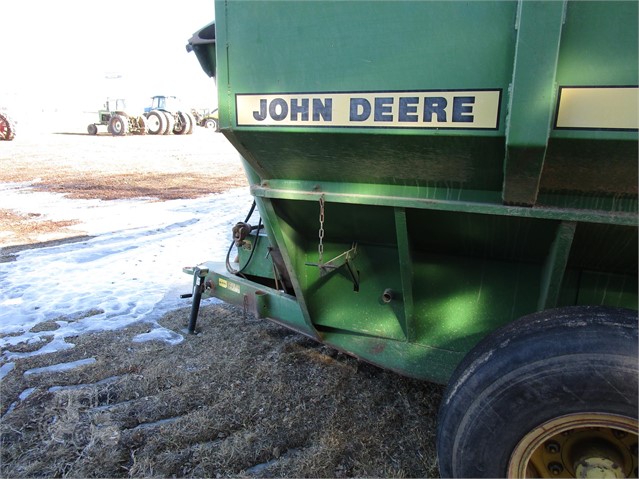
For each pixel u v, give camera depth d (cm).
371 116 174
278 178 221
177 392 304
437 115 165
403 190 196
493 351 169
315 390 304
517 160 156
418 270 244
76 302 454
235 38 186
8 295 470
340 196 205
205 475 238
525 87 148
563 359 155
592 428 167
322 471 238
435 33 159
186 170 1458
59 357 350
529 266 225
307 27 175
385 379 314
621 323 159
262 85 186
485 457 168
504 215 190
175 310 436
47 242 662
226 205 934
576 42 145
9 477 238
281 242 246
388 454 250
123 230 731
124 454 252
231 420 277
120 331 392
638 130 145
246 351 356
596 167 158
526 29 144
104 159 1639
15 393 305
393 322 257
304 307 269
